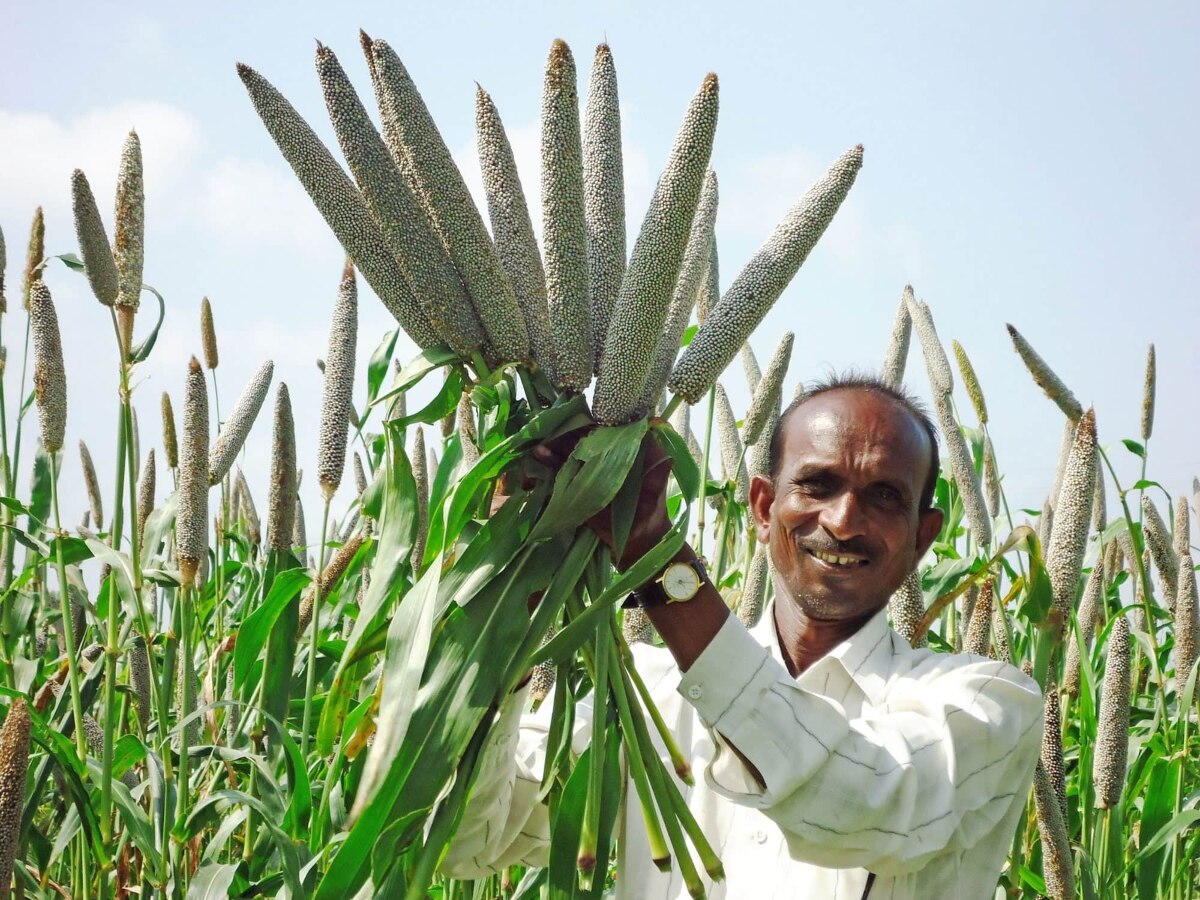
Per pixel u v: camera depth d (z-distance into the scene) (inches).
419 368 129.0
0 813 119.8
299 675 230.5
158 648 234.1
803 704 126.1
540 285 136.0
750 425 238.5
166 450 219.1
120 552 179.5
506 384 134.8
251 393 225.6
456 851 150.1
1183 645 234.5
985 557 235.6
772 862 146.2
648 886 150.7
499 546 128.2
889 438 144.2
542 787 132.9
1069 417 233.1
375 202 125.3
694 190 125.3
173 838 178.7
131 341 179.5
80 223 173.8
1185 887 240.2
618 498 130.2
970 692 139.9
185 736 181.5
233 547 328.2
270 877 182.2
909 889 139.1
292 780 178.1
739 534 299.7
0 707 199.9
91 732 206.5
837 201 139.8
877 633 152.3
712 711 125.7
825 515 144.7
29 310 212.2
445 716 118.8
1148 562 297.3
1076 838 223.1
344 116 124.8
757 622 224.7
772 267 137.6
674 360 140.8
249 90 126.9
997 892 203.8
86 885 186.9
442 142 127.5
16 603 217.3
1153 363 270.7
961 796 136.1
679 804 129.0
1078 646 218.8
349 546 192.2
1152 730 234.1
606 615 127.6
